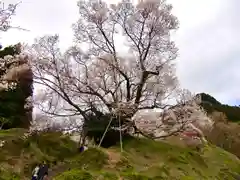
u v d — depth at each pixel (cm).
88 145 1748
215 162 2003
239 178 1877
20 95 2203
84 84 1850
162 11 2117
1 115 2075
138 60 2027
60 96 1870
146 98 1962
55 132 1759
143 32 2091
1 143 1423
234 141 3719
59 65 1853
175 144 2042
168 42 2111
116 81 1958
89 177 1204
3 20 715
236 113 4734
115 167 1398
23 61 1725
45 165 1244
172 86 2005
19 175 1270
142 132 1888
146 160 1612
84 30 2105
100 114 1912
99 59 1959
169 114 1933
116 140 1878
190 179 1473
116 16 2114
